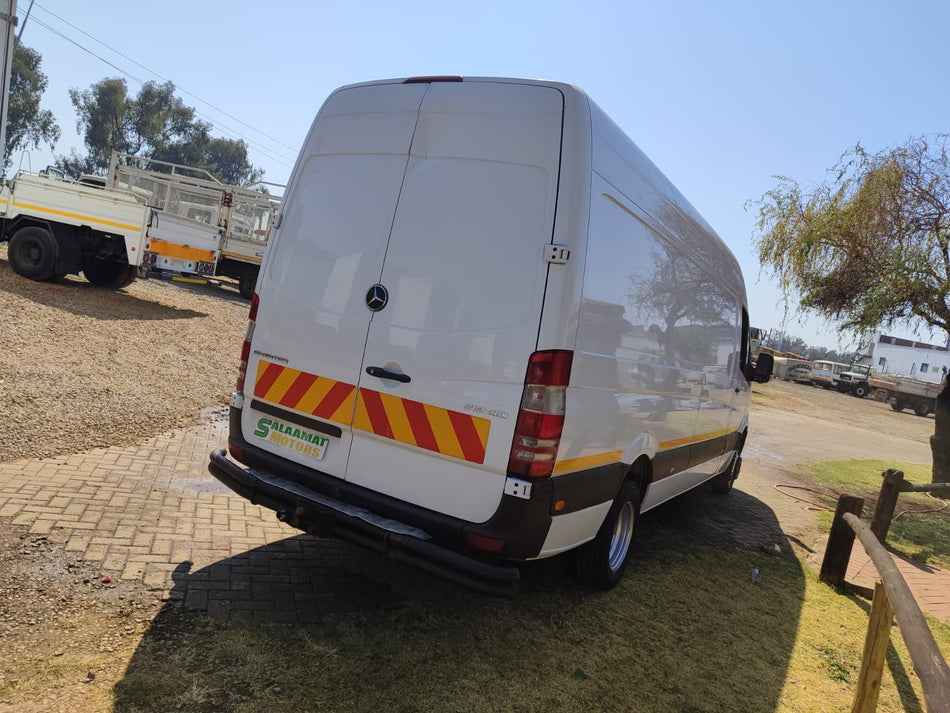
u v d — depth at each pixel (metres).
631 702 3.11
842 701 3.44
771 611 4.54
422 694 2.88
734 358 6.61
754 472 10.31
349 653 3.12
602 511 3.82
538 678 3.18
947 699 1.70
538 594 4.15
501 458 3.08
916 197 9.21
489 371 3.13
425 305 3.31
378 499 3.33
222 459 3.75
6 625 2.90
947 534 7.77
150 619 3.13
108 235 11.45
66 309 9.73
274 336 3.77
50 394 6.18
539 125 3.21
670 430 4.79
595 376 3.44
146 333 9.75
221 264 17.88
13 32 11.93
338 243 3.62
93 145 55.22
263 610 3.38
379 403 3.38
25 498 4.16
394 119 3.56
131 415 6.33
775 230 11.09
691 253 4.96
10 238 11.92
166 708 2.54
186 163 58.69
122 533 3.96
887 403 38.84
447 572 3.03
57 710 2.44
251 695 2.70
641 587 4.57
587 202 3.20
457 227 3.30
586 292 3.26
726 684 3.43
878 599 2.93
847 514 4.45
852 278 9.91
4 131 12.05
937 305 9.23
